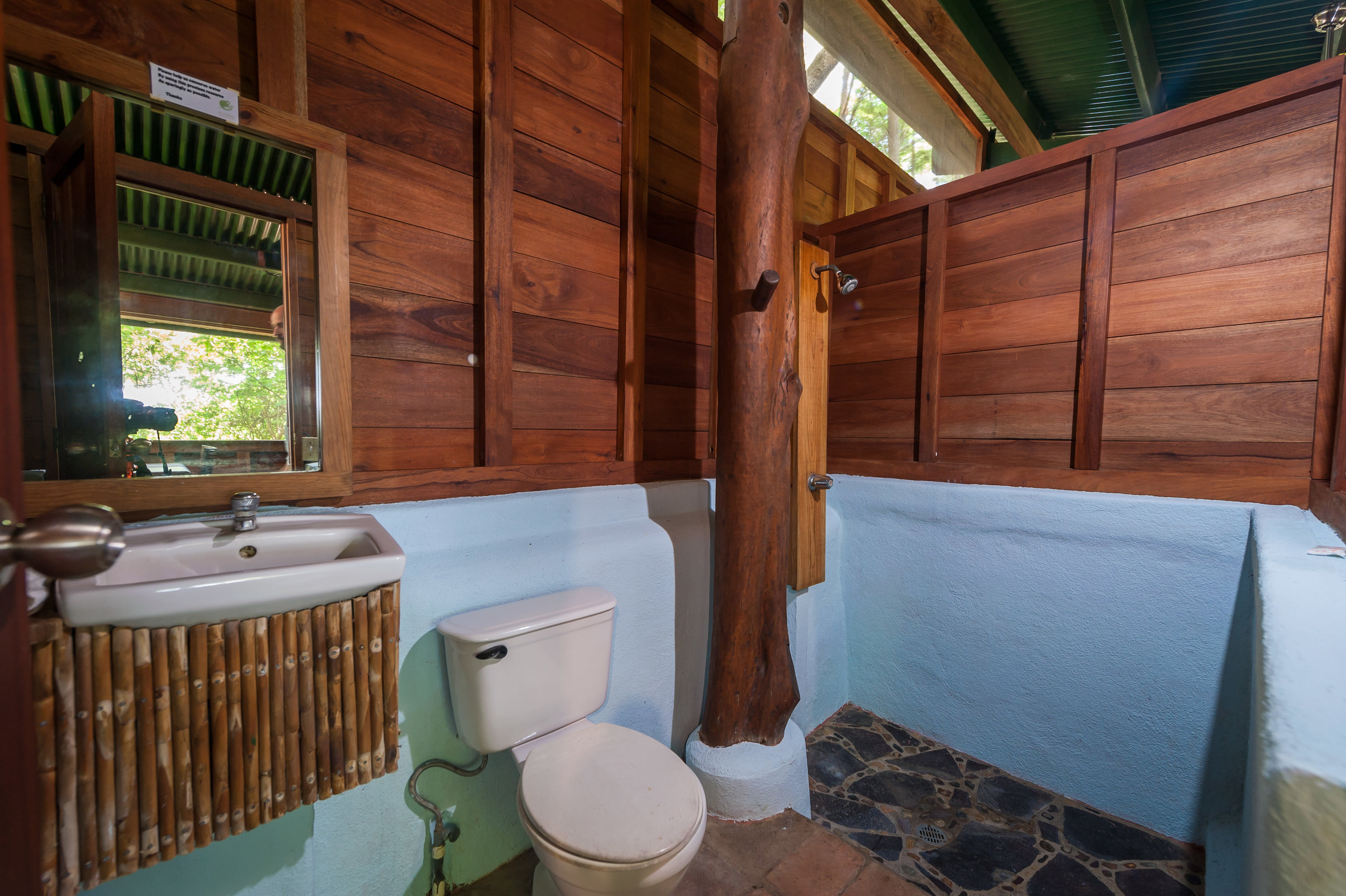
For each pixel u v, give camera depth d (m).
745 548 1.71
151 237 1.06
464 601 1.37
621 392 1.92
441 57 1.46
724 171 1.68
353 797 1.23
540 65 1.66
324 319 1.21
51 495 0.95
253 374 1.16
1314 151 1.50
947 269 2.24
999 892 1.48
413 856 1.32
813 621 2.28
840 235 2.61
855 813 1.79
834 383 2.63
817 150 2.68
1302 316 1.52
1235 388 1.63
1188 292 1.70
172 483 1.05
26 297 0.95
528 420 1.68
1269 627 0.73
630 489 1.81
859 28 2.89
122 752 0.80
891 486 2.31
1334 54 2.03
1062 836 1.69
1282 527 1.30
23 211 0.94
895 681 2.34
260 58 1.14
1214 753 1.61
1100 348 1.85
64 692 0.76
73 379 0.99
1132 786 1.75
